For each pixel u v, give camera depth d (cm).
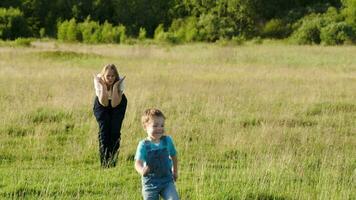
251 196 1373
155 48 7600
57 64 4741
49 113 2342
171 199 1091
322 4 12575
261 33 12319
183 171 1591
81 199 1330
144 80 3522
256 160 1689
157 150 1094
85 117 2300
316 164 1689
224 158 1775
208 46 8456
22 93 2859
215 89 3134
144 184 1105
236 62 5409
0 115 2252
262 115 2406
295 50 7419
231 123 2247
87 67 4528
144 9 13375
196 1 13100
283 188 1432
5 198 1326
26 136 2011
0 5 12825
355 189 1452
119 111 1655
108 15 13525
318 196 1373
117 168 1616
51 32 12631
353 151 1877
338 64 5312
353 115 2519
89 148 1817
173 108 2523
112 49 7106
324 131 2144
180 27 12100
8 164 1664
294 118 2375
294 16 12306
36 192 1377
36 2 12988
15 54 5494
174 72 4147
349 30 9544
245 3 12325
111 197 1351
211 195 1348
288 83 3541
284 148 1864
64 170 1595
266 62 5453
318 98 2873
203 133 2047
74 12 13275
